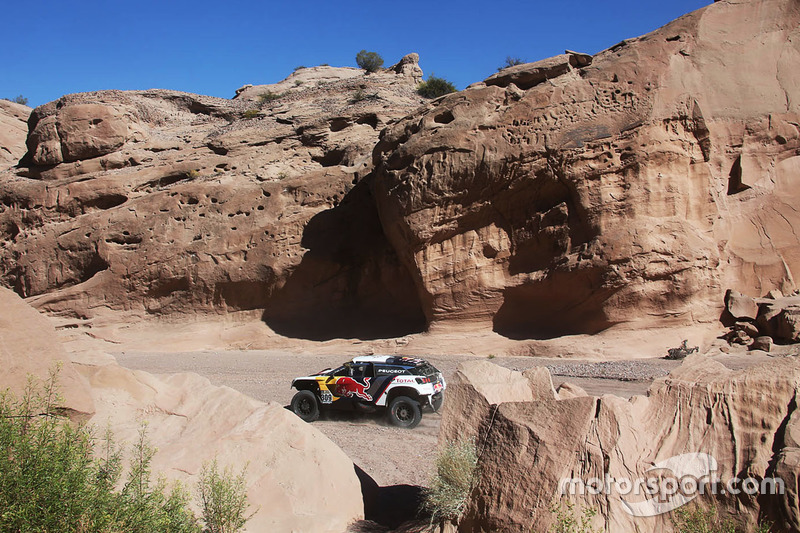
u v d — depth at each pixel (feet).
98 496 13.84
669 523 13.84
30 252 101.60
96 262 98.43
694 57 66.59
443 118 73.46
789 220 63.72
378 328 86.38
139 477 15.42
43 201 103.86
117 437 18.71
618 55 68.03
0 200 107.04
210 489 17.03
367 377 37.45
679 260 59.21
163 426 20.31
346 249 89.30
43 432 13.92
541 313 68.03
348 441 32.37
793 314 54.65
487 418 17.11
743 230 64.39
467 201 69.87
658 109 63.00
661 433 15.24
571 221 64.59
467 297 70.59
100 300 95.81
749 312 59.00
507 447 15.75
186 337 88.43
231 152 106.63
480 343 67.00
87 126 106.42
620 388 39.63
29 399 14.99
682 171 62.44
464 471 16.14
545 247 67.10
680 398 15.61
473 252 70.33
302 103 123.75
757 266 62.64
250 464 19.07
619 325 60.70
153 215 96.43
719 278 61.16
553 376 47.88
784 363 15.20
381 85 125.90
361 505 20.30
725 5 69.05
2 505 12.41
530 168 65.57
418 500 21.93
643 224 60.39
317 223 89.56
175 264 92.58
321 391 38.17
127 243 97.14
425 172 70.74
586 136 63.52
